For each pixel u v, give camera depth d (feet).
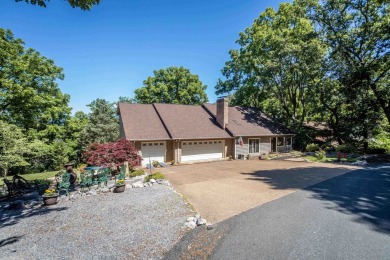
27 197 35.53
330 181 37.83
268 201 27.81
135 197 30.66
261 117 94.02
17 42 59.47
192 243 17.80
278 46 83.25
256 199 28.78
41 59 64.49
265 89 96.94
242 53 101.30
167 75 136.98
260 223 21.16
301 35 82.28
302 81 86.99
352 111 79.15
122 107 74.49
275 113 108.88
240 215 23.36
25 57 59.77
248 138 79.51
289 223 20.97
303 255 15.60
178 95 137.49
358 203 26.25
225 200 28.71
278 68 84.02
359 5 69.41
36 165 81.76
